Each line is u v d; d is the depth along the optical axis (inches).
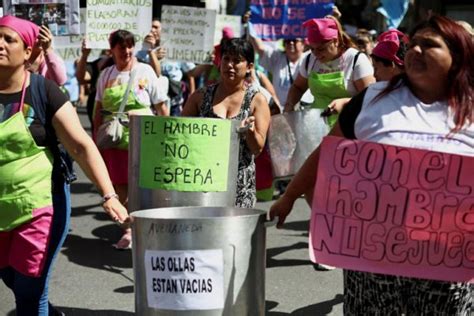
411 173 98.2
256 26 275.7
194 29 298.8
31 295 123.7
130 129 138.9
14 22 118.0
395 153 97.7
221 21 341.1
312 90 202.5
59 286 187.6
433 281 101.6
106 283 191.0
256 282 109.0
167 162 134.6
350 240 101.5
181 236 103.9
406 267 100.8
